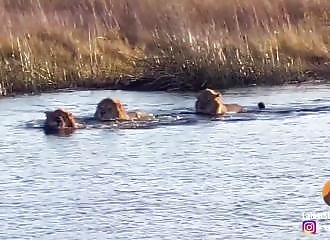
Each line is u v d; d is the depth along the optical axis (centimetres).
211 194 5356
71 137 6862
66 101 8525
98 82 9431
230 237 4672
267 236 4678
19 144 6656
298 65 9706
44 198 5369
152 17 10994
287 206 5106
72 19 11100
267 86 9331
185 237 4694
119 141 6694
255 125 7194
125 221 4950
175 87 9269
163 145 6556
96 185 5594
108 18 11112
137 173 5834
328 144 6506
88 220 4981
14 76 9169
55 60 9681
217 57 9381
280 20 11000
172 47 9519
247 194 5344
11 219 5028
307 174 5725
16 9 11294
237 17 10900
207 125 7212
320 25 11094
